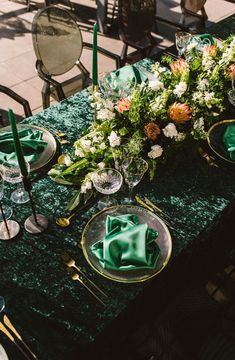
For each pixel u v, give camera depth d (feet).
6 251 4.75
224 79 6.49
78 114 6.83
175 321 5.33
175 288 5.73
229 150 6.01
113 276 4.49
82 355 3.98
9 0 17.26
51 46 8.91
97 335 4.05
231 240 6.23
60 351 3.92
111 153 5.48
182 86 5.58
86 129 6.35
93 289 4.40
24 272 4.55
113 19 15.61
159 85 5.64
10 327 4.07
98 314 4.20
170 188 5.65
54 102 11.30
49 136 6.28
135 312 4.70
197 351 5.02
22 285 4.42
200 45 8.36
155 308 5.43
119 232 4.72
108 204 5.34
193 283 5.77
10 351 3.89
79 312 4.21
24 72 12.90
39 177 5.68
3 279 4.48
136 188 5.60
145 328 5.19
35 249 4.79
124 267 4.50
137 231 4.67
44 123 6.59
